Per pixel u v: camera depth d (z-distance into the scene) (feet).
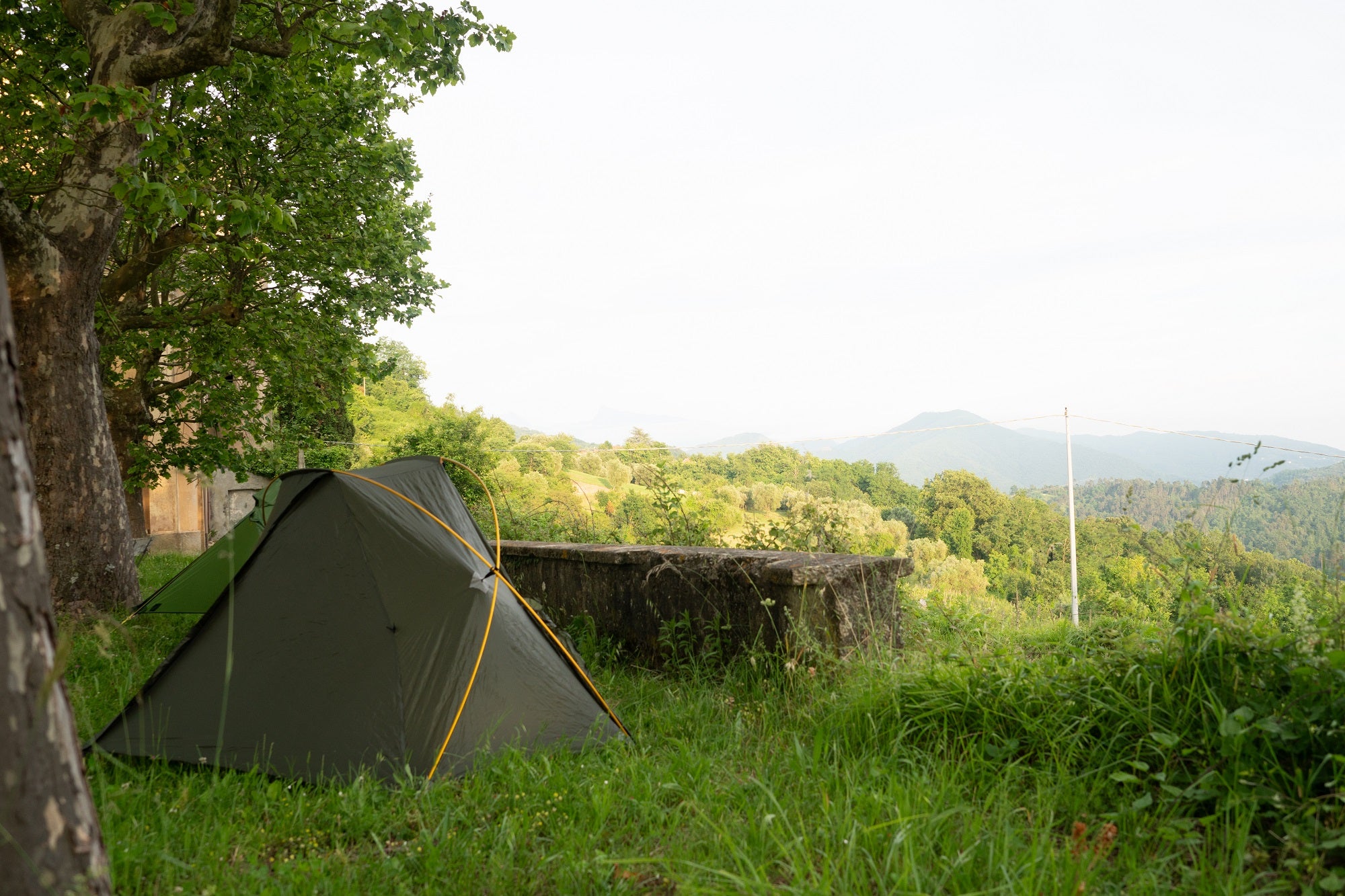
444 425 64.34
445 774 11.98
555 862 8.97
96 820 5.98
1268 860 7.93
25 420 5.66
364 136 39.60
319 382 42.27
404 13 22.76
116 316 34.35
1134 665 10.91
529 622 15.02
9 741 5.25
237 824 10.16
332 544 14.43
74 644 19.47
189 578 23.45
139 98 19.84
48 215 23.82
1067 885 7.48
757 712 14.34
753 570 16.67
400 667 13.19
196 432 44.50
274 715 12.79
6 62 26.94
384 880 8.66
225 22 21.99
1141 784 9.73
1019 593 24.53
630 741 13.41
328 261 38.99
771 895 7.70
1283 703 9.41
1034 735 10.95
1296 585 11.06
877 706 12.41
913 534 142.61
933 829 8.79
